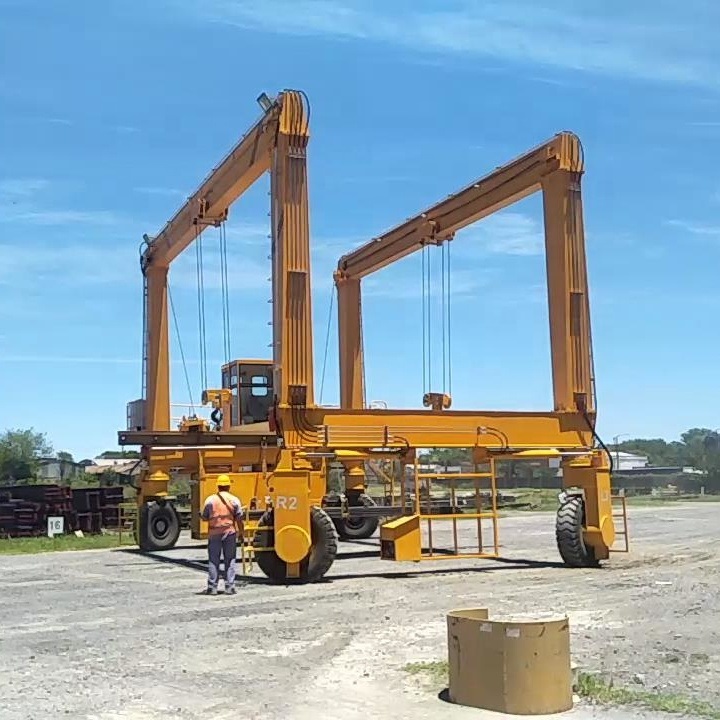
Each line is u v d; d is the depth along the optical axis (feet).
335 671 30.17
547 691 24.22
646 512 145.07
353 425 58.44
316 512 55.16
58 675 30.42
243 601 47.26
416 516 57.21
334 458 58.23
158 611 44.45
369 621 40.06
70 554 82.12
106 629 39.58
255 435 60.03
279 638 36.47
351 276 91.04
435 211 76.54
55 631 39.32
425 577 56.70
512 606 43.57
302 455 56.08
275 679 29.30
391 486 83.30
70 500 111.75
